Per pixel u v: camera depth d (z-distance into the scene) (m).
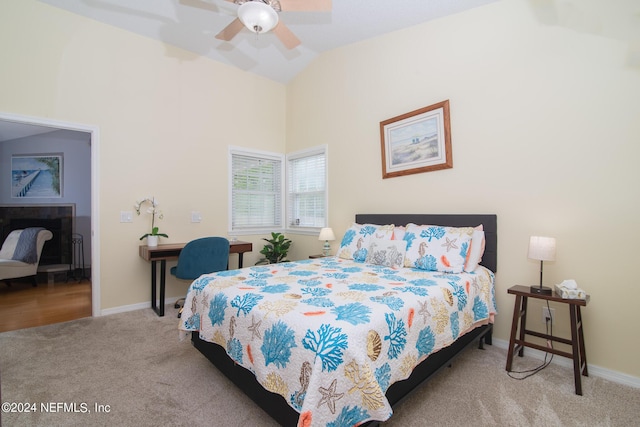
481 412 1.67
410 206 3.15
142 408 1.69
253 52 3.87
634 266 1.96
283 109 4.72
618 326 2.02
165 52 3.56
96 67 3.11
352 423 1.23
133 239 3.35
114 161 3.22
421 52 3.04
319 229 4.21
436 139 2.88
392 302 1.64
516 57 2.43
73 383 1.92
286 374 1.34
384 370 1.38
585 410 1.69
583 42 2.14
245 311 1.64
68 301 3.65
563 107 2.22
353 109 3.71
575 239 2.18
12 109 2.70
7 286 4.34
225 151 4.08
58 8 2.91
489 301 2.34
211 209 3.95
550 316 2.29
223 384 1.92
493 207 2.57
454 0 2.63
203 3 2.89
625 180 1.99
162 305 3.13
